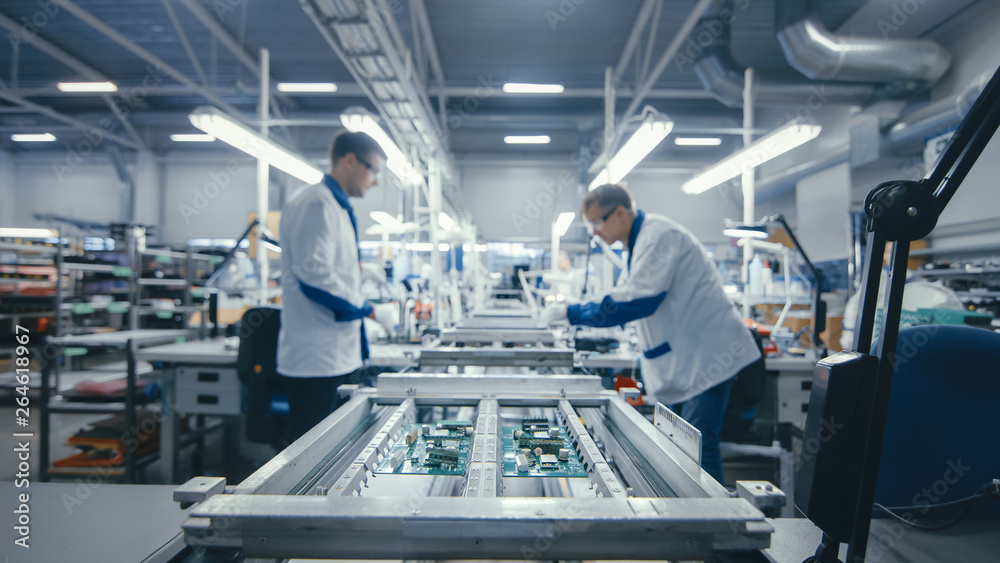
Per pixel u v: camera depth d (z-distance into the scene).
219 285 3.29
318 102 8.42
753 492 0.51
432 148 3.21
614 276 3.79
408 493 0.72
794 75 5.14
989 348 0.79
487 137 9.37
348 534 0.47
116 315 5.93
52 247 5.58
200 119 2.16
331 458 0.75
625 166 3.22
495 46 6.11
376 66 2.12
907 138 4.55
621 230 1.78
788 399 2.28
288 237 1.61
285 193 9.44
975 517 0.75
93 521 0.61
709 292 1.59
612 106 4.18
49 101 8.37
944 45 4.67
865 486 0.49
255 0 5.26
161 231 9.43
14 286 5.45
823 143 6.39
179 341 2.80
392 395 1.05
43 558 0.53
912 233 0.48
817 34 4.29
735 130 4.27
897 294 0.48
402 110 2.60
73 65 6.63
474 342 2.05
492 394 1.05
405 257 3.94
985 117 0.46
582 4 5.18
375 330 2.22
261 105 3.15
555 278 3.91
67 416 3.68
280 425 1.96
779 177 6.93
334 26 1.81
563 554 0.47
